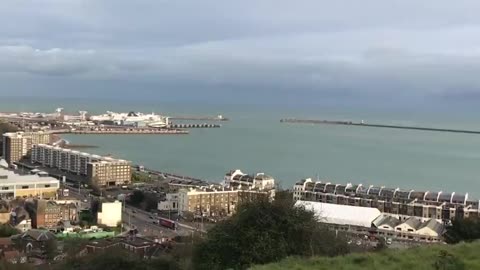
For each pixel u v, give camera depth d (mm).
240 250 48031
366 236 156750
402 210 199750
